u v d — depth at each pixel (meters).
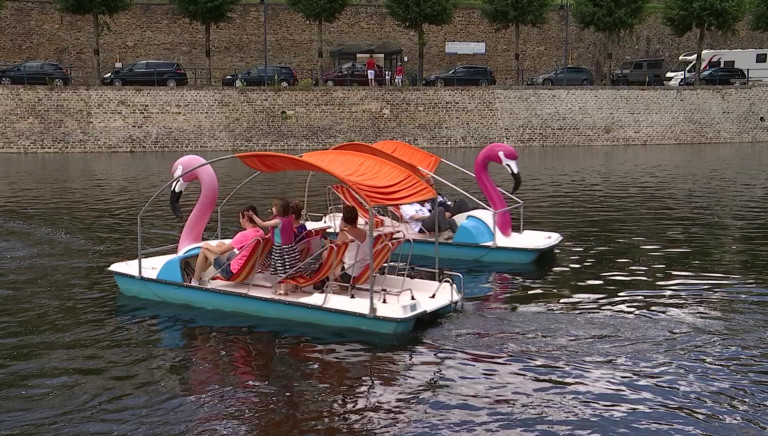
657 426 6.33
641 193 20.50
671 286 10.53
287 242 9.32
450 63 50.25
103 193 20.53
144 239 14.04
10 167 27.64
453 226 13.08
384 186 8.97
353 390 7.04
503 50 50.78
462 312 9.41
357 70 41.22
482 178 13.11
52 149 34.69
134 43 45.47
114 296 10.28
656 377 7.31
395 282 9.89
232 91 36.19
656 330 8.63
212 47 46.69
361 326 8.69
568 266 11.84
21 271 11.63
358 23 48.88
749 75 45.88
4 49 43.31
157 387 7.15
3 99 34.38
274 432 6.21
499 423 6.38
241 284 9.95
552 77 43.44
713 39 53.59
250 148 36.34
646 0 42.16
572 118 39.56
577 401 6.79
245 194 20.59
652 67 46.59
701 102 41.03
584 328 8.73
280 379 7.31
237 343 8.34
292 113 36.75
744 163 29.08
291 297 9.27
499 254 12.29
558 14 51.31
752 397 6.86
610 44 42.84
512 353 7.95
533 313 9.33
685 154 33.62
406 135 37.91
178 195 10.94
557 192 20.77
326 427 6.30
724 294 10.09
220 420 6.44
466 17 50.06
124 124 35.31
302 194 20.67
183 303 9.89
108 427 6.33
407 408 6.65
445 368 7.55
